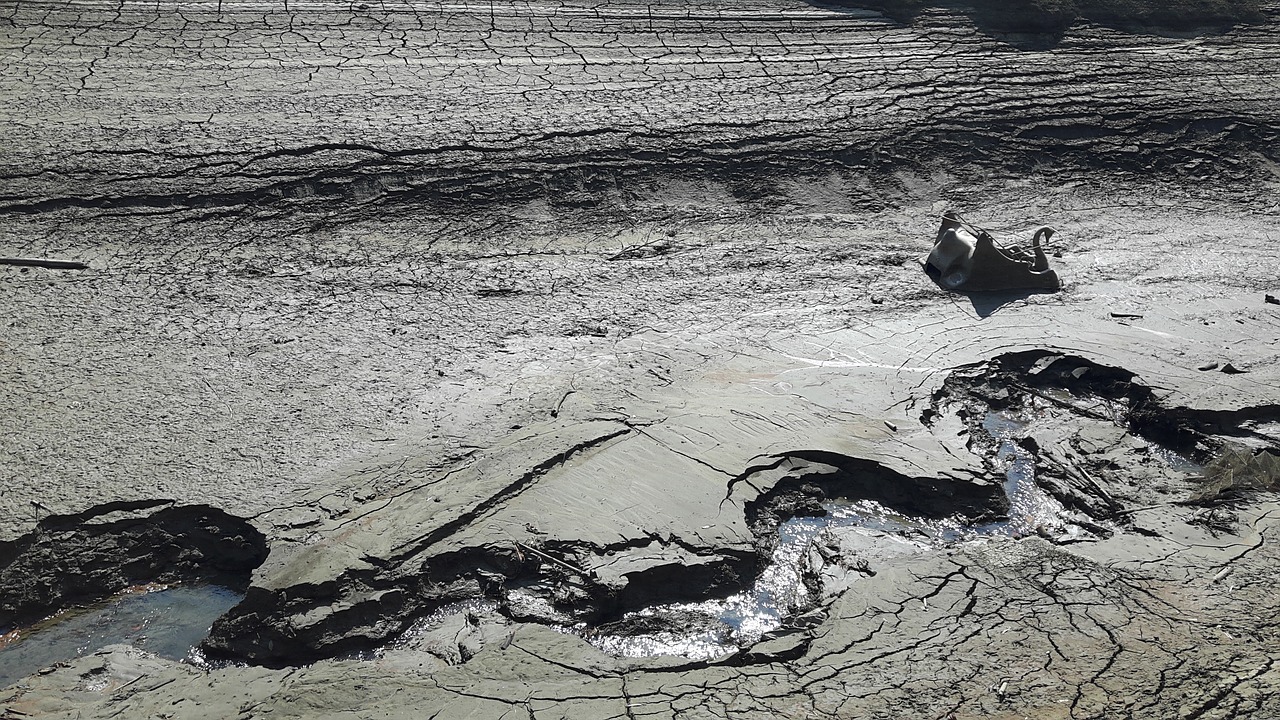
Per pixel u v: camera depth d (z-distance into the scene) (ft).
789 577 23.91
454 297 35.22
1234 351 34.06
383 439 27.43
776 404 29.76
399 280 35.99
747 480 26.32
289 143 41.29
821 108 48.34
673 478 26.08
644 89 48.16
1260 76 56.65
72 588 22.81
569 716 19.35
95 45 46.42
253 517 24.13
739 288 37.06
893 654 21.17
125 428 27.20
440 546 23.34
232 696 19.81
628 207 41.88
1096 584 23.43
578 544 23.65
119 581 23.16
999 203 45.44
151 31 47.98
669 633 22.11
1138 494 27.27
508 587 22.80
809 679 20.48
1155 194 47.85
